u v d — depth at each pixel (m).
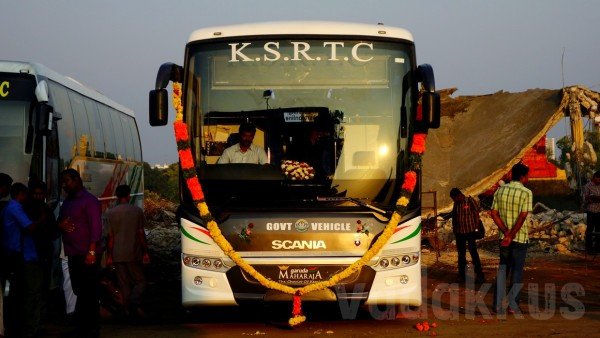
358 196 9.70
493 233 23.03
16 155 11.74
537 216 26.53
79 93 15.23
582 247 21.45
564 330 9.80
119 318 12.19
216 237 9.45
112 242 11.92
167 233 21.91
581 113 26.45
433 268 17.78
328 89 9.98
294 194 9.67
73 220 10.14
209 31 10.16
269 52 10.05
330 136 9.85
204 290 9.61
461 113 29.25
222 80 10.01
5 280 10.37
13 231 9.93
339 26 10.16
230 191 9.72
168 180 75.19
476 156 26.77
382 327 10.35
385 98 9.97
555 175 34.19
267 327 10.50
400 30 10.24
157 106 9.62
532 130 26.02
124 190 12.11
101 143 16.94
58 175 12.99
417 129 9.89
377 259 9.55
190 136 9.88
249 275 9.52
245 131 9.84
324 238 9.55
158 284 16.33
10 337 10.49
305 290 9.41
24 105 11.86
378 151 9.84
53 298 13.03
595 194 19.97
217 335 9.89
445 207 25.47
